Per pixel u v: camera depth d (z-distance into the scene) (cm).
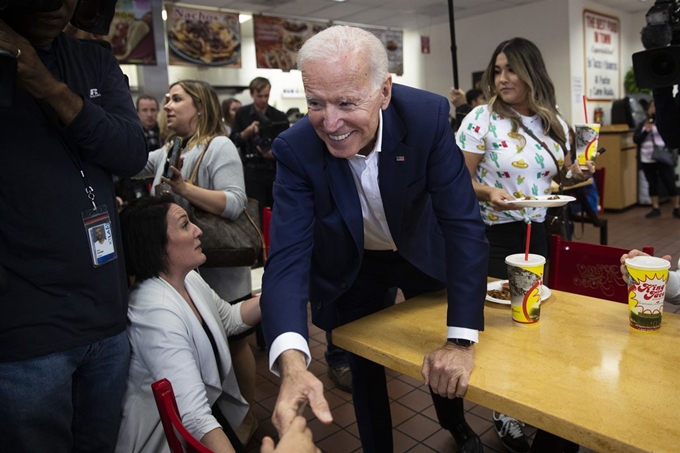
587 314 136
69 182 118
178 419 87
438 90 891
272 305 113
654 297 120
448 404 189
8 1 97
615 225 635
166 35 609
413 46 916
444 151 126
